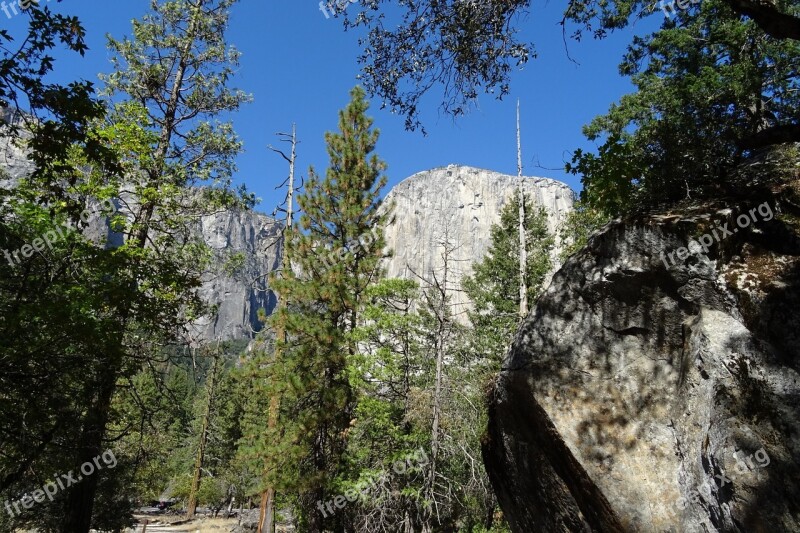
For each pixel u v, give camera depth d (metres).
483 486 13.78
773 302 4.23
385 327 14.72
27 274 8.25
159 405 11.13
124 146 11.77
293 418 15.16
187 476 39.75
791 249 4.51
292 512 19.02
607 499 4.73
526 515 6.14
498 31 6.64
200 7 15.86
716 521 3.99
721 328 4.42
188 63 15.64
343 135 18.12
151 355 10.80
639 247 5.30
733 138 7.20
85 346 8.19
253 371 15.13
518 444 6.01
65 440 8.97
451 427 13.83
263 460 14.45
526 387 5.64
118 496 16.69
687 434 4.52
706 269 4.76
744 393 4.04
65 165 6.06
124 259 9.40
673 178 6.67
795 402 3.78
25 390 7.66
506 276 26.69
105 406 9.73
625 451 4.89
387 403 14.70
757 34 13.95
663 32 14.84
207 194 14.61
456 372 15.91
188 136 14.95
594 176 7.30
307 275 16.47
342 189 17.39
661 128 7.14
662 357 5.09
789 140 6.28
